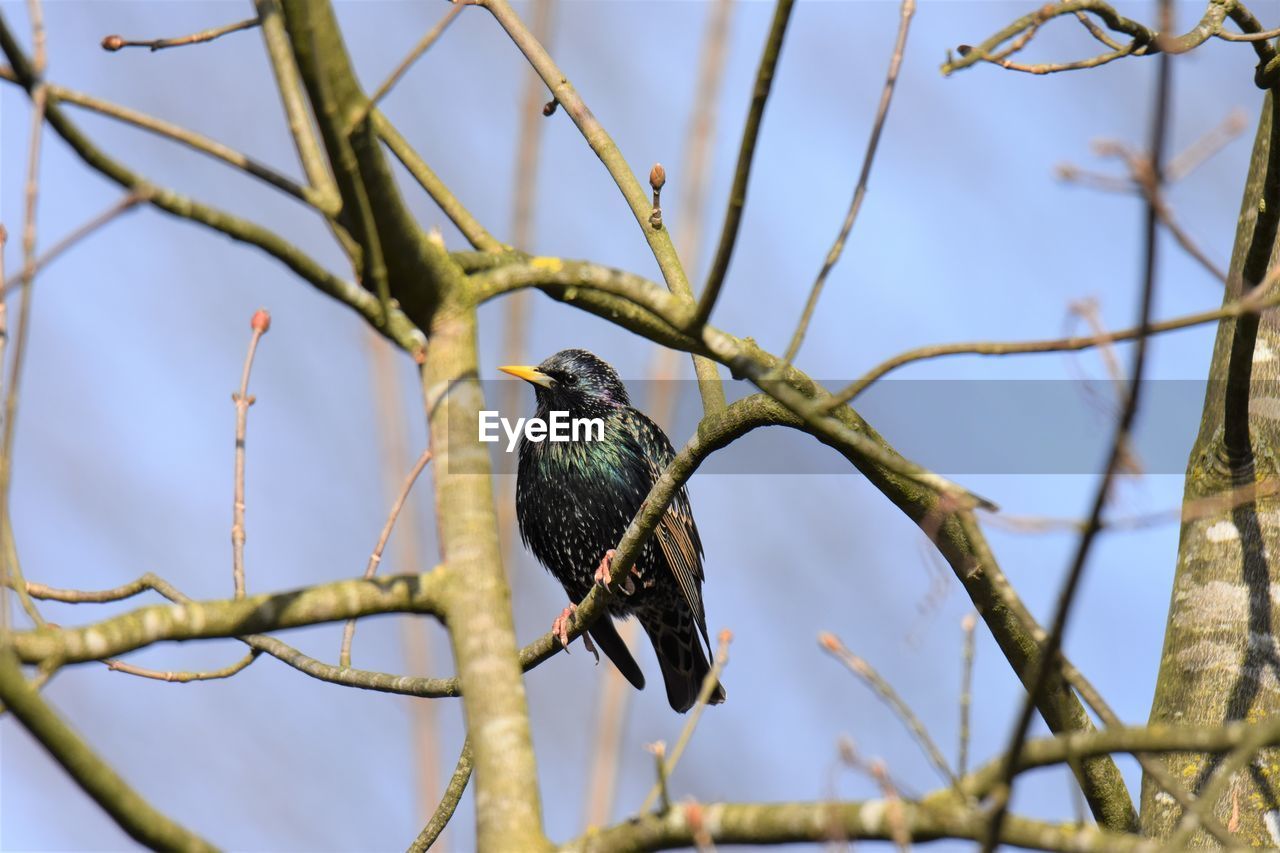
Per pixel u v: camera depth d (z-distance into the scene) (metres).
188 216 5.37
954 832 4.73
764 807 5.01
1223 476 8.74
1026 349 5.82
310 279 5.76
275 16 6.11
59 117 5.18
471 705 5.57
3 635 5.18
